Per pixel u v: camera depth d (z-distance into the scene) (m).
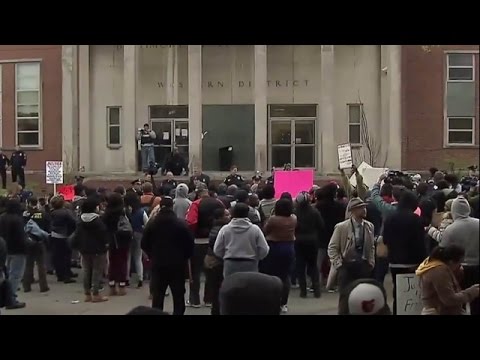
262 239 10.81
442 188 14.66
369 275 10.82
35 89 34.94
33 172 34.16
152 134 31.69
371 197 14.31
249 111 34.34
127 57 33.12
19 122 35.09
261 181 22.12
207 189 16.08
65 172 31.75
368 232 10.88
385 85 33.16
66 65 33.94
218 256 11.12
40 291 15.48
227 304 5.41
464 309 8.70
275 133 34.50
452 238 9.31
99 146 34.84
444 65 33.47
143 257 16.34
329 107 32.44
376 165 33.12
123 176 31.30
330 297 14.02
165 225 11.08
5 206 14.25
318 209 14.48
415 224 10.47
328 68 32.41
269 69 34.38
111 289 14.78
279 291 5.43
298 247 13.82
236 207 10.87
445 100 33.50
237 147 34.34
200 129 32.62
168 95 34.47
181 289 11.16
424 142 33.41
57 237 16.56
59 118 34.56
